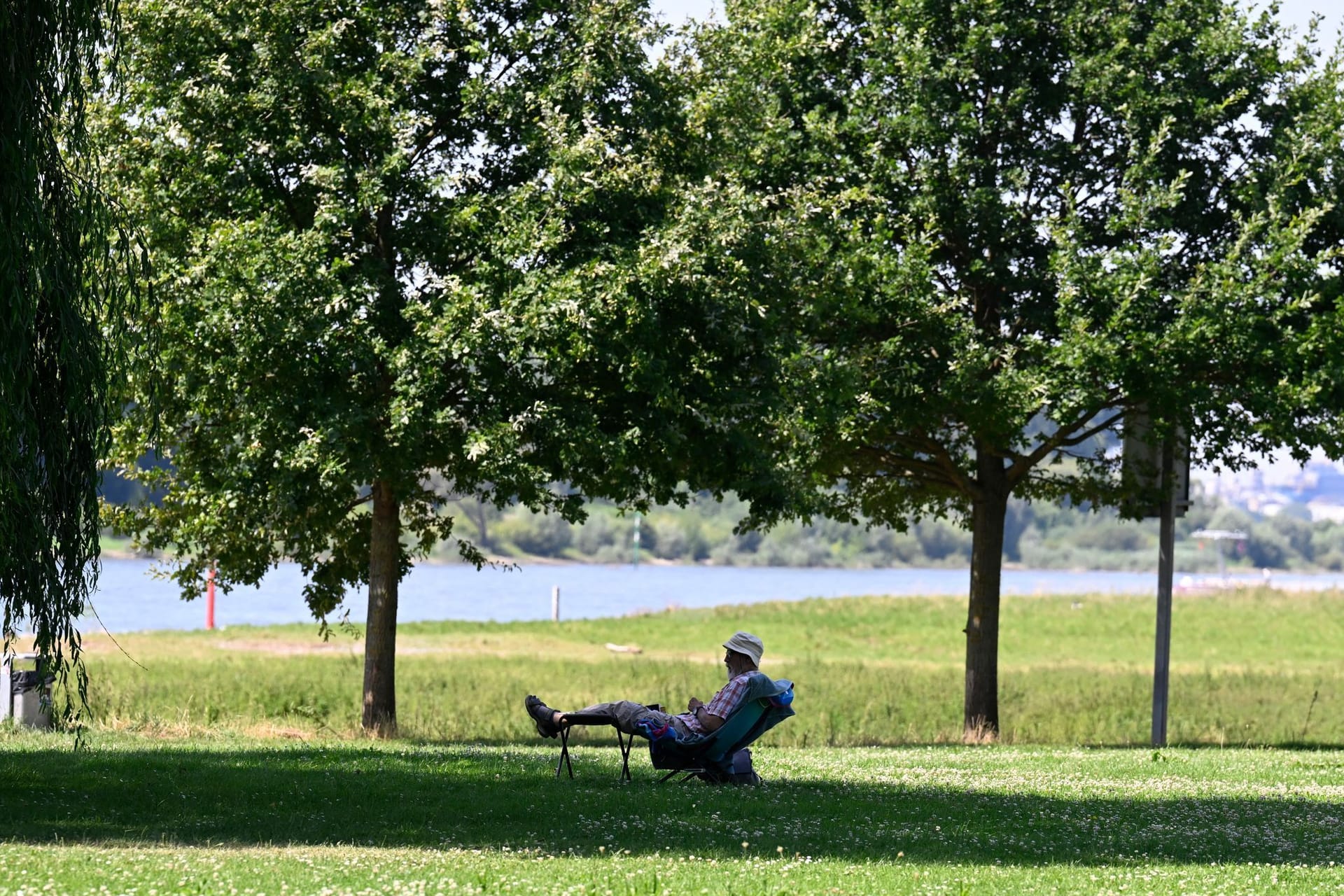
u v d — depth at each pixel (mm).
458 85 53594
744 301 51094
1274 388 56781
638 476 56438
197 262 49438
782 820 32406
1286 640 142000
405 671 95188
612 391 52875
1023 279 60500
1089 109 61719
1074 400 57000
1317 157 59000
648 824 31625
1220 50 59500
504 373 50125
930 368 59656
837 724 73250
